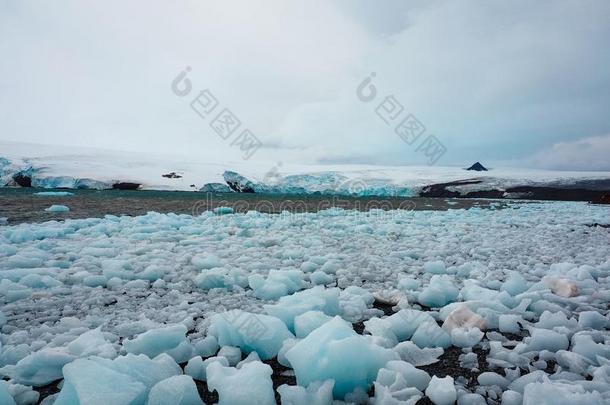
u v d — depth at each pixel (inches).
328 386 56.2
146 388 54.4
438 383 59.2
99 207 400.2
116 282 114.9
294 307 85.2
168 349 71.8
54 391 60.7
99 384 49.8
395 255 165.5
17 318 88.1
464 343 77.6
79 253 155.9
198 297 106.3
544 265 145.6
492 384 62.4
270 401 54.6
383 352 66.3
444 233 239.8
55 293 105.7
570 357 67.3
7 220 262.7
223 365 66.4
